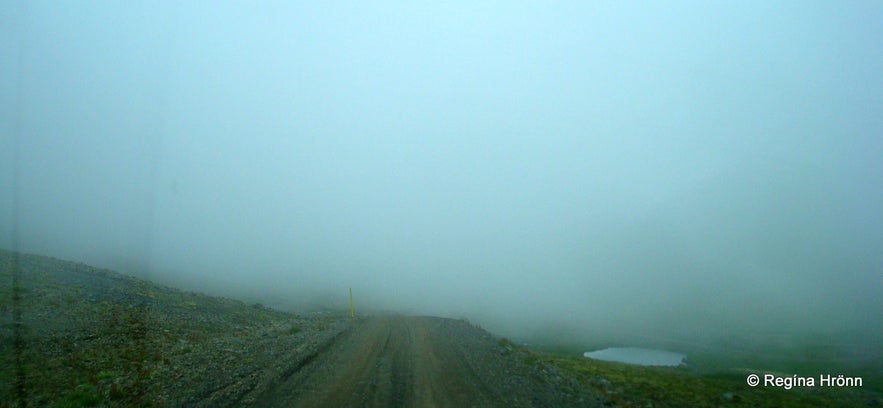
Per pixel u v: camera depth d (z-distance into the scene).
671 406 13.39
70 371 13.34
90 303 21.97
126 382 12.57
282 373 14.01
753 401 14.59
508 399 12.08
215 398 11.12
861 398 16.09
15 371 12.70
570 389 13.93
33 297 20.67
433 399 11.87
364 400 11.50
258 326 26.95
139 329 19.69
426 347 20.89
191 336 20.58
